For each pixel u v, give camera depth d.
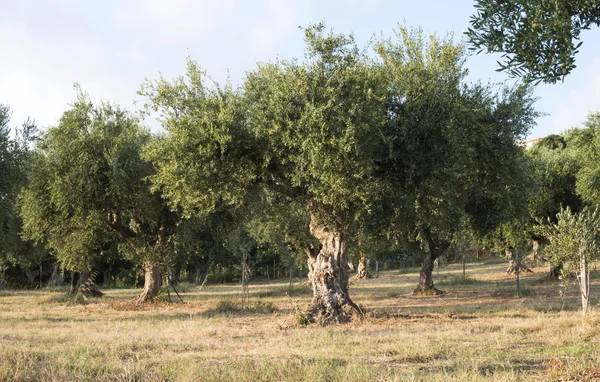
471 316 18.38
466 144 17.75
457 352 10.15
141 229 28.86
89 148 25.42
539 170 36.94
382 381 7.57
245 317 20.28
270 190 19.38
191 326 16.53
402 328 15.01
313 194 17.98
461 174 16.98
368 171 15.75
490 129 19.95
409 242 33.53
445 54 17.61
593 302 21.73
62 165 25.47
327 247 18.42
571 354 9.55
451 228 27.44
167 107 17.45
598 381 7.35
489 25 6.10
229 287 52.22
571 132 33.50
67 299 30.73
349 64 16.17
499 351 10.12
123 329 16.27
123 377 7.96
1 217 24.97
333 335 13.48
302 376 7.99
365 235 24.08
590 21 5.79
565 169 36.56
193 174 16.11
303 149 15.53
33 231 28.05
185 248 31.27
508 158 20.84
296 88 15.84
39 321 19.58
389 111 17.56
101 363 9.10
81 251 26.88
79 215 25.50
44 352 10.34
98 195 25.31
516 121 20.59
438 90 17.19
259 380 7.89
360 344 11.72
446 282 42.16
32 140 23.55
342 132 15.16
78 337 13.63
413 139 16.66
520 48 5.93
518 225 33.00
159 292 28.86
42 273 67.81
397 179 17.89
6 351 9.76
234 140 16.59
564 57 5.70
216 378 7.90
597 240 15.89
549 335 12.22
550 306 20.05
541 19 5.71
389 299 29.86
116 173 24.55
